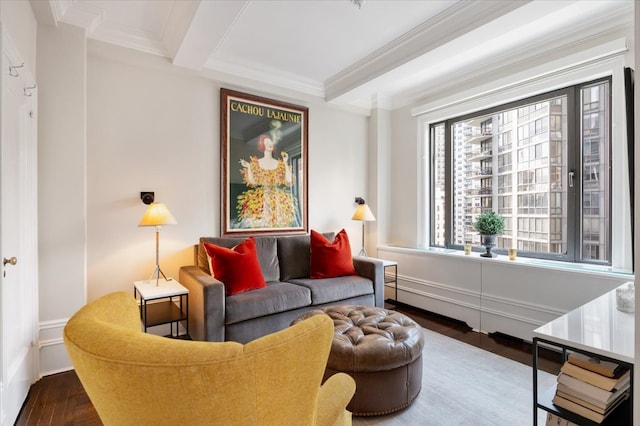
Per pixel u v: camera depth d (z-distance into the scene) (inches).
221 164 124.5
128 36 103.0
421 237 157.9
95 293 101.0
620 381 46.2
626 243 93.6
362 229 169.6
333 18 97.7
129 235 106.7
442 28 98.4
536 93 116.6
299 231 146.0
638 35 39.9
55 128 87.4
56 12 84.0
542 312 106.0
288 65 130.2
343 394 43.6
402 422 66.8
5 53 60.4
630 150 79.8
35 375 81.5
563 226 112.7
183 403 24.6
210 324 88.4
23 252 73.7
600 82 103.3
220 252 103.0
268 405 27.5
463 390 78.7
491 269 120.6
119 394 25.0
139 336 26.5
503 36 105.2
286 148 141.9
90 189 100.3
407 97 161.8
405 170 164.9
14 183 67.9
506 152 130.6
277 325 101.4
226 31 92.2
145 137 109.8
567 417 48.6
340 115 162.4
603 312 60.1
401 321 82.5
